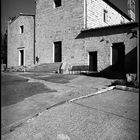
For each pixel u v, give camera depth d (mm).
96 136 2867
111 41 11570
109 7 16250
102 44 12023
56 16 15039
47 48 15695
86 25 13102
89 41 12734
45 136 2922
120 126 3184
